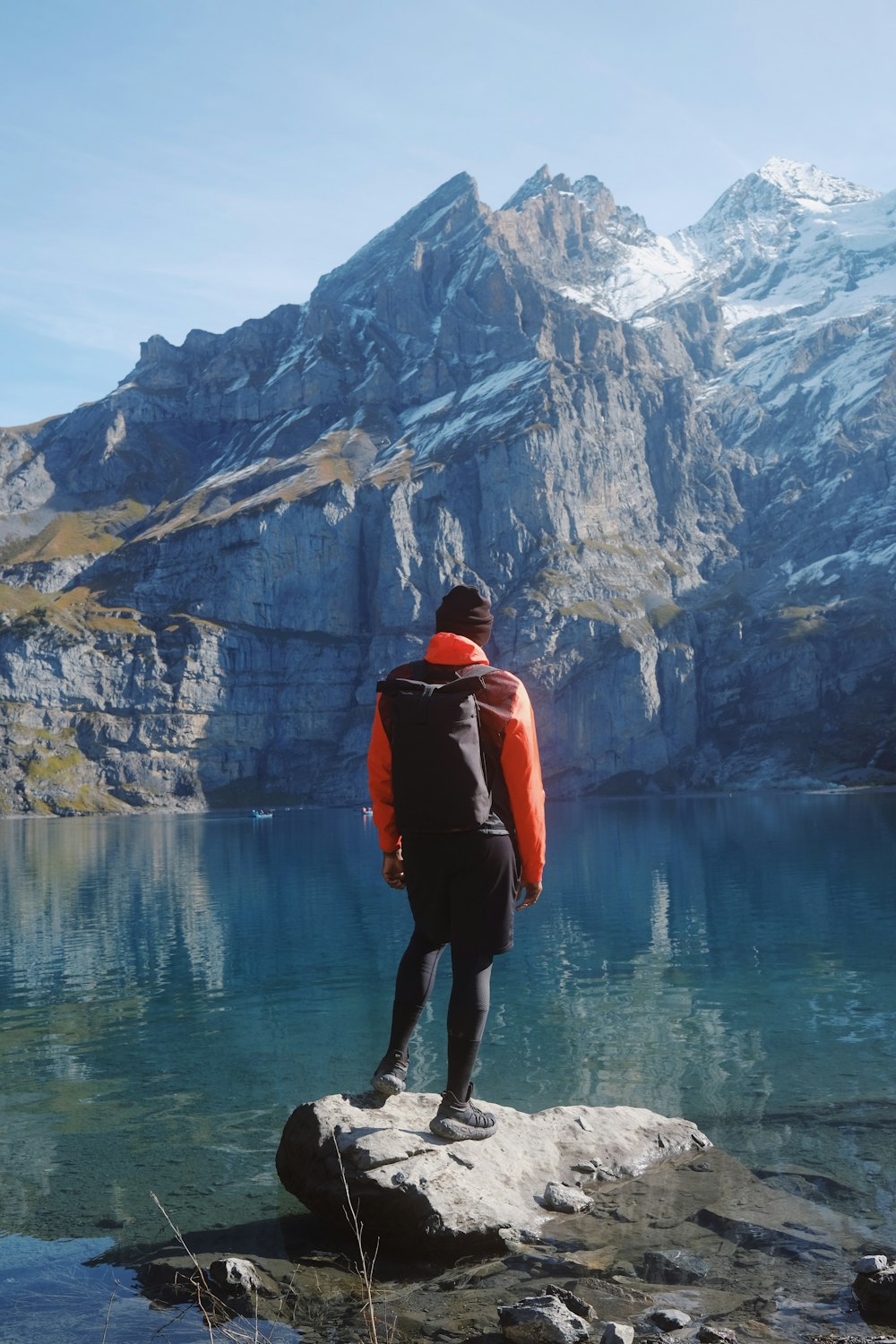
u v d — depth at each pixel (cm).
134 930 2259
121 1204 609
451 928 555
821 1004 1224
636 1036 1085
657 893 2644
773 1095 818
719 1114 768
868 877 2781
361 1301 464
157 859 5062
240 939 2062
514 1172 581
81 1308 461
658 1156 639
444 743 525
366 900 2745
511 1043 1070
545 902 2567
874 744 15675
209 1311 456
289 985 1503
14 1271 509
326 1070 977
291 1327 437
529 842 539
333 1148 563
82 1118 820
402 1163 552
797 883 2728
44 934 2242
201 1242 544
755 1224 529
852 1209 550
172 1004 1377
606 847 4719
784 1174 611
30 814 16112
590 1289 463
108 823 12888
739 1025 1120
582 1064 959
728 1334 408
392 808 573
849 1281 460
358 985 1480
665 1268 482
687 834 5419
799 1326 419
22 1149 737
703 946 1744
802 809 8169
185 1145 735
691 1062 955
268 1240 544
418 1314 448
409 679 548
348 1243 538
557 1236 525
